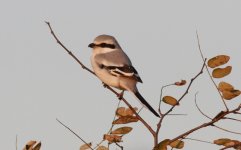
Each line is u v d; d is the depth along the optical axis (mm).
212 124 6574
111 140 7031
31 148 7074
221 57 6977
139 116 7469
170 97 7027
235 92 6633
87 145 7074
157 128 7164
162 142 6648
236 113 6473
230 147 6680
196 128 6680
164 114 7113
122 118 7449
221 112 6496
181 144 7148
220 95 6719
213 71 6941
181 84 6961
